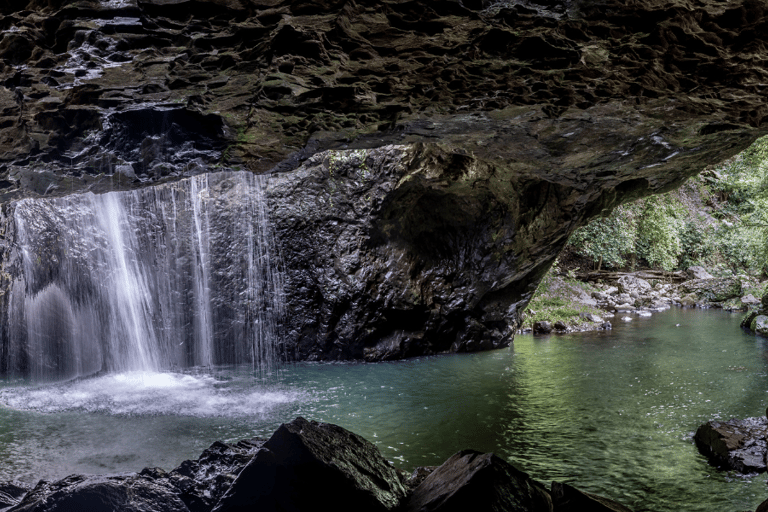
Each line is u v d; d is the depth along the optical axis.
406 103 3.69
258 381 10.93
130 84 3.04
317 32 2.52
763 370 10.51
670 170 6.81
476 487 3.42
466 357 12.84
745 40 2.64
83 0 2.14
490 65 2.98
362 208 12.32
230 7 2.25
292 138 4.34
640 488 5.57
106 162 3.99
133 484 3.64
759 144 17.00
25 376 12.18
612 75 3.18
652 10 2.37
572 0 2.28
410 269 12.80
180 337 12.82
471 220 12.52
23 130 3.53
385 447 6.88
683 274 26.23
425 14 2.36
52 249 12.34
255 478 3.30
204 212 12.84
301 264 12.91
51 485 3.70
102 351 12.60
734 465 5.96
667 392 9.21
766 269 24.30
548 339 14.99
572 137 5.10
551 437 7.17
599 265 24.75
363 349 12.85
